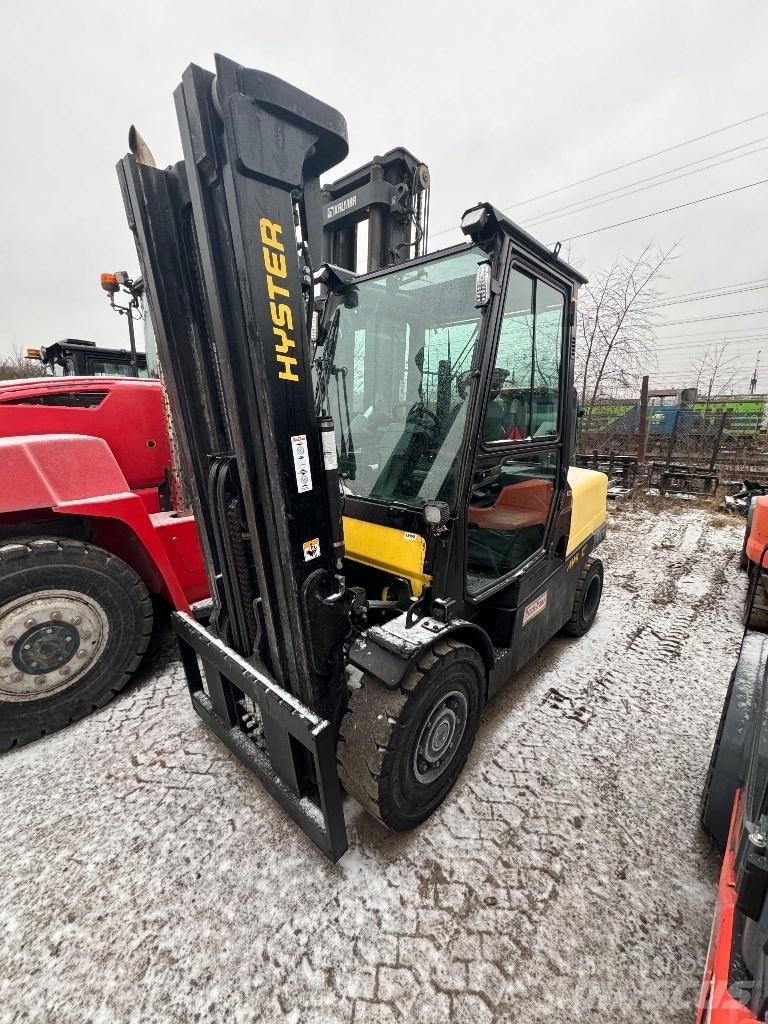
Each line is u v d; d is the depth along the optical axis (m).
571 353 2.29
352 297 2.12
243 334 1.28
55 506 2.17
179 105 1.16
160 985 1.26
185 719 2.30
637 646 3.10
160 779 1.94
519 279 1.76
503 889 1.51
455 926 1.40
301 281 1.31
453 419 1.72
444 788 1.79
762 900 0.74
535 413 2.13
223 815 1.77
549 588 2.53
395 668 1.46
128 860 1.60
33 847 1.66
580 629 3.16
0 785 1.93
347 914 1.43
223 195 1.20
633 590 4.11
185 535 2.74
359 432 2.05
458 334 1.74
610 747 2.15
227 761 2.03
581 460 9.12
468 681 1.76
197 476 1.70
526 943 1.36
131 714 2.35
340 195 2.88
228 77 1.05
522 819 1.77
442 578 1.66
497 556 2.07
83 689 2.28
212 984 1.26
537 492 2.26
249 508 1.46
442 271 1.77
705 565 4.74
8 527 2.32
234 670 1.66
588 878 1.55
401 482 1.82
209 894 1.49
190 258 1.50
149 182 1.41
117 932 1.39
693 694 2.56
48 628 2.15
